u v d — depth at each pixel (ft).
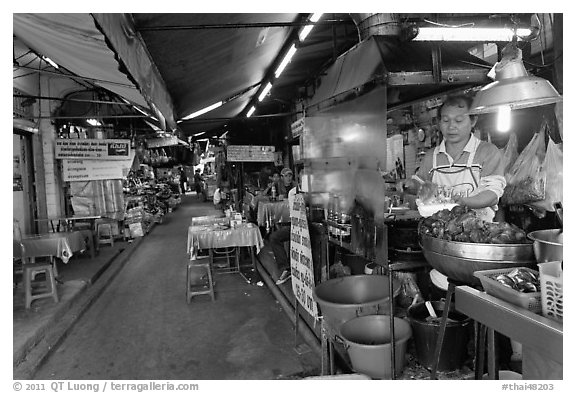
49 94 24.58
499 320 4.83
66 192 27.94
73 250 18.51
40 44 8.09
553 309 4.38
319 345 11.48
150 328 14.03
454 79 7.95
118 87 10.31
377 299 9.41
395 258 8.23
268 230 24.68
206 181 81.25
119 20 6.54
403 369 8.48
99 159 26.91
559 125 10.12
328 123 11.03
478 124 13.15
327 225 11.30
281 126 39.45
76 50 7.37
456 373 8.47
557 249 4.94
